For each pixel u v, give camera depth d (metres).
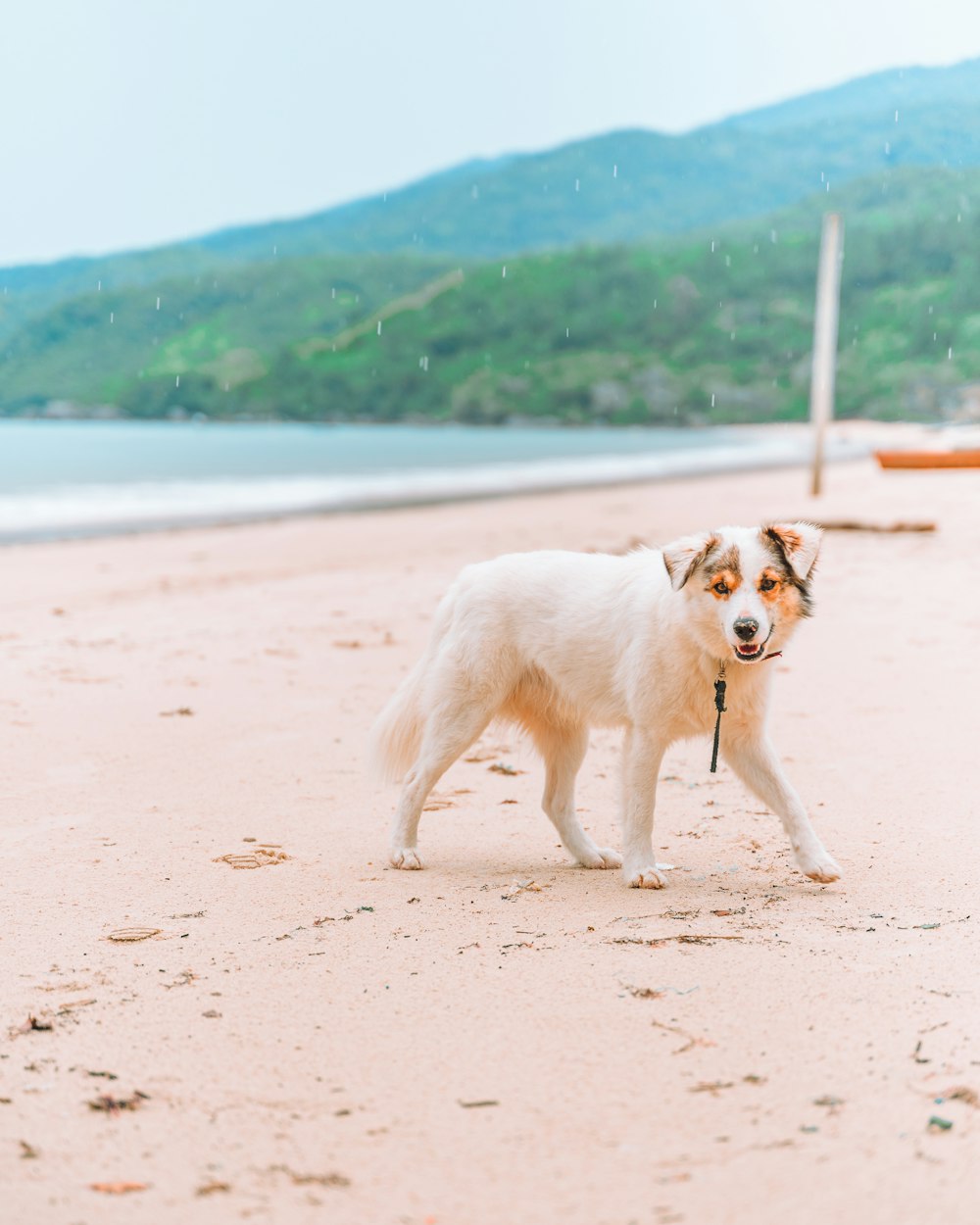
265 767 3.78
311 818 3.46
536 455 31.62
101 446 36.25
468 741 3.26
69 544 9.38
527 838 3.37
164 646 5.20
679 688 3.06
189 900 3.01
